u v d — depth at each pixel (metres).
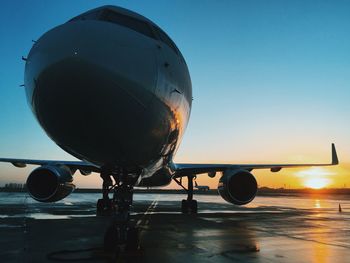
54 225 11.89
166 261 6.36
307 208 24.72
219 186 12.54
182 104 7.26
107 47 5.27
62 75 4.96
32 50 5.57
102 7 6.98
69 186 11.74
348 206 28.61
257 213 18.77
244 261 6.52
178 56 7.36
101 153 6.18
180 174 16.33
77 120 5.29
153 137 6.22
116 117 5.34
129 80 5.30
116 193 7.78
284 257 6.98
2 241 8.59
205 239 9.13
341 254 7.41
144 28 6.90
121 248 7.50
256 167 16.06
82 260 6.46
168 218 14.91
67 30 5.39
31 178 11.76
